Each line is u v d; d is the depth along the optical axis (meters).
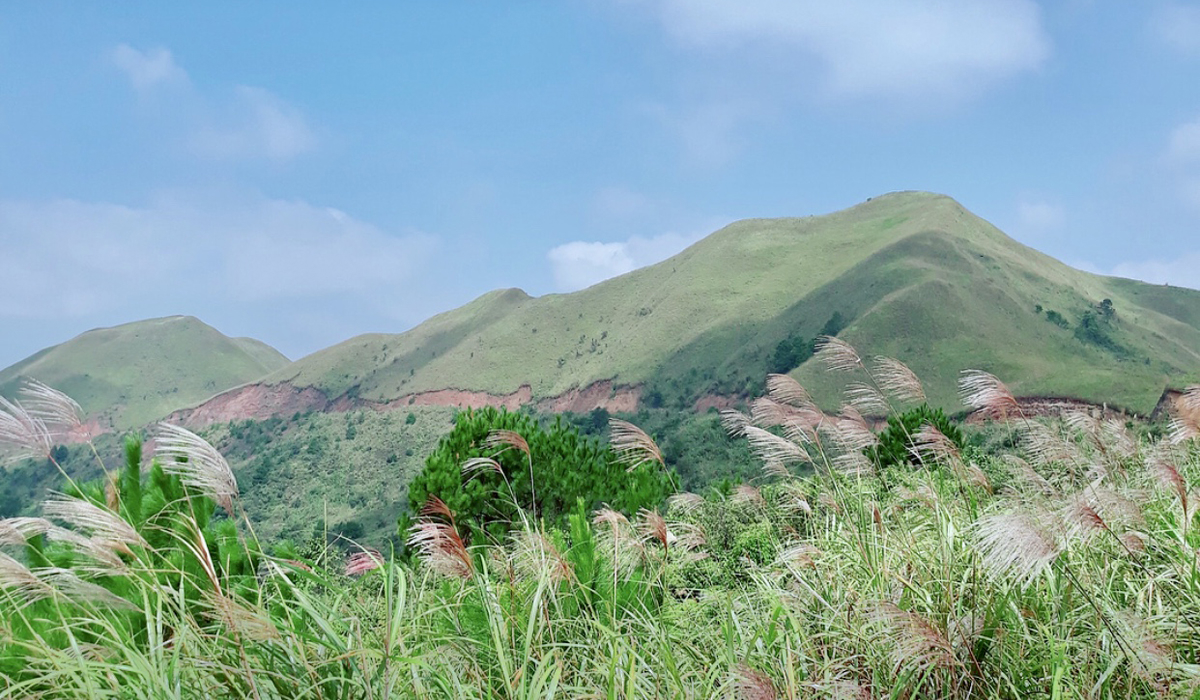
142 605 3.23
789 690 2.80
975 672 3.11
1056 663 2.99
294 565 3.14
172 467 2.88
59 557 3.35
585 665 3.43
